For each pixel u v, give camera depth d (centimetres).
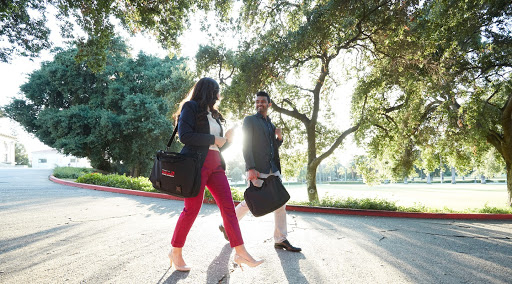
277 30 1247
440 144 1320
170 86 2278
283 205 331
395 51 1145
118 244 330
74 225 424
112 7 1052
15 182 1106
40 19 1138
